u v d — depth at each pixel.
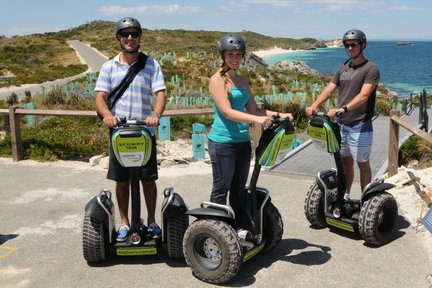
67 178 6.61
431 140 4.81
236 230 3.71
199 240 3.53
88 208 3.71
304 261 3.87
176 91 20.70
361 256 3.95
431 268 3.70
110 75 3.85
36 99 16.88
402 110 14.31
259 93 24.70
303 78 47.28
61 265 3.88
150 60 3.90
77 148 7.86
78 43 101.44
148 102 3.92
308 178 6.30
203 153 7.65
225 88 3.45
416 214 4.84
